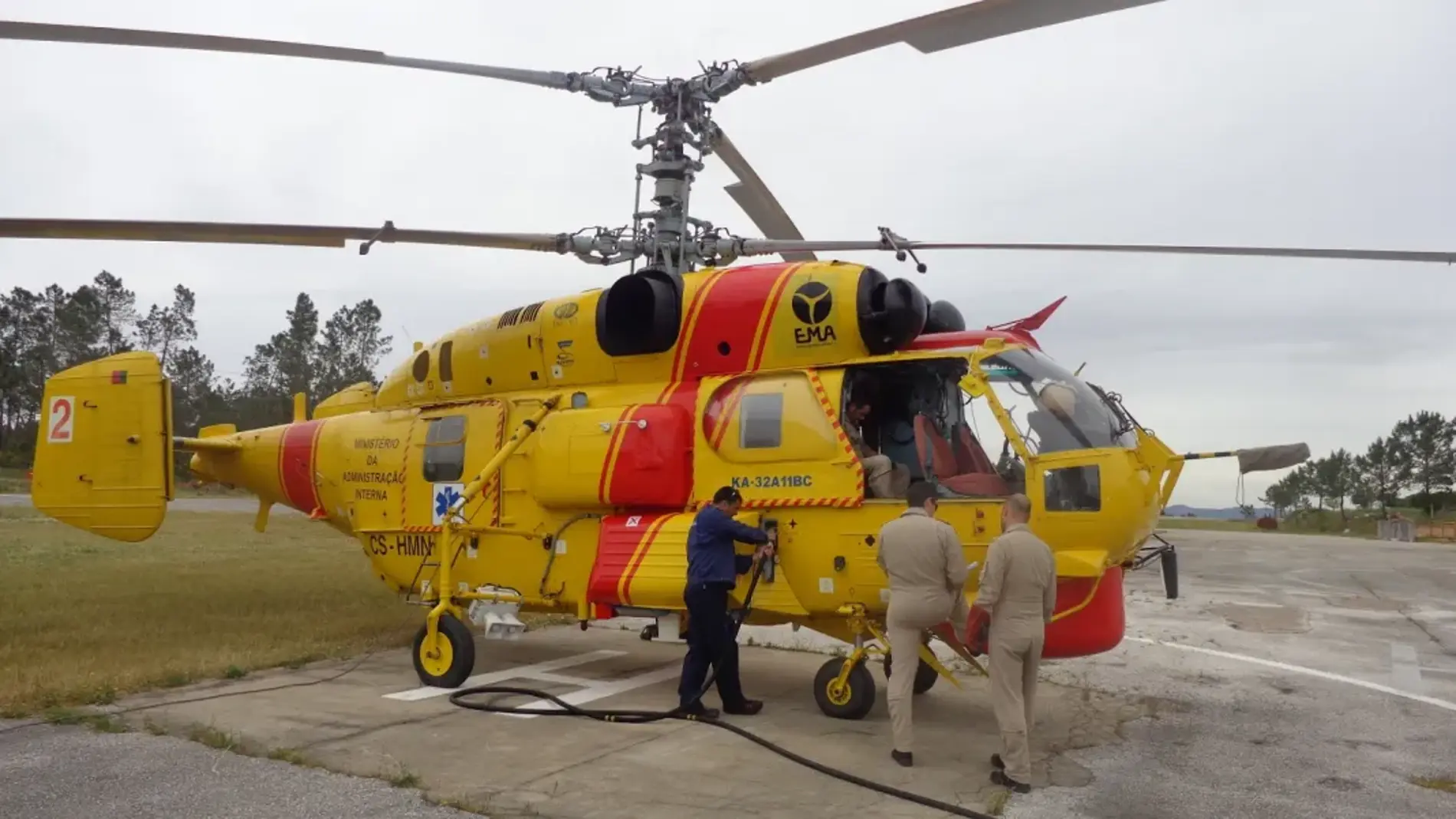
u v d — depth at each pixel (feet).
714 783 16.62
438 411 27.96
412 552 27.89
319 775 16.58
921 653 20.99
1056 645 19.89
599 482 23.54
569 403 25.52
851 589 21.04
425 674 24.30
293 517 102.47
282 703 22.13
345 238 23.89
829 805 15.58
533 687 24.85
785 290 22.95
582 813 14.94
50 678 23.21
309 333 212.23
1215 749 19.79
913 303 21.80
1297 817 15.65
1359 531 173.99
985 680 26.27
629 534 23.29
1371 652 31.73
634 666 28.17
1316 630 36.37
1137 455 20.01
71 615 32.96
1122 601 21.04
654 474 23.12
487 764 17.53
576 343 25.72
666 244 24.85
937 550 18.01
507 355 27.07
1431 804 16.40
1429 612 41.50
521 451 25.71
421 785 16.15
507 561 25.71
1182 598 46.65
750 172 26.30
